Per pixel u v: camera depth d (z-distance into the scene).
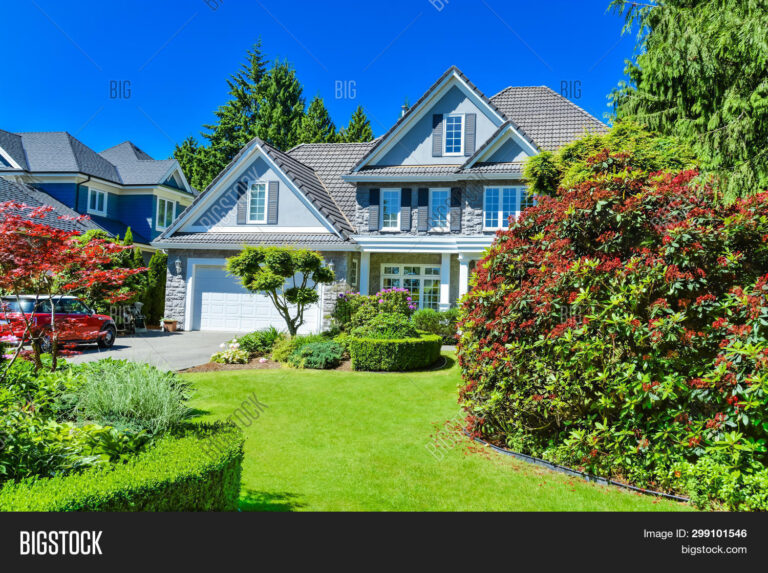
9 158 25.08
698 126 14.34
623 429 5.94
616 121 15.68
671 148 12.35
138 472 3.95
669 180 6.26
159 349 16.34
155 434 5.75
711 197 5.90
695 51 13.30
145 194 28.08
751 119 12.76
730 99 12.96
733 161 13.49
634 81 17.22
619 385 5.67
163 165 29.67
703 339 5.45
